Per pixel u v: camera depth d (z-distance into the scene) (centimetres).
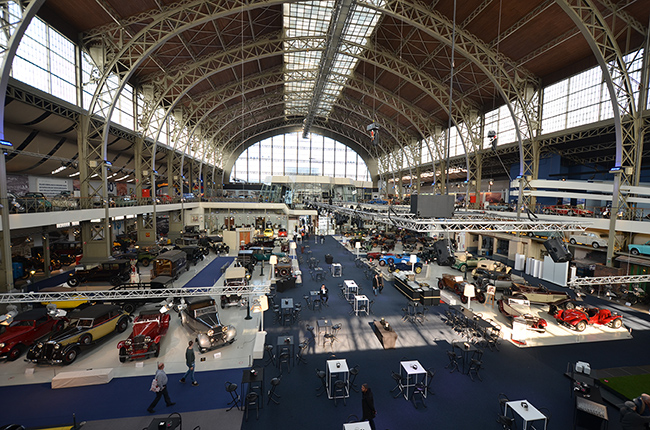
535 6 1928
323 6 2539
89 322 1207
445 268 2611
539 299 1695
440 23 2258
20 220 1424
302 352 1191
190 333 1320
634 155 1861
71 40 1961
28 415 831
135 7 1923
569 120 2445
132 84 2875
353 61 3512
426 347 1239
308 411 861
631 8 1762
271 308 1662
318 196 4272
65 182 3200
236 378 1018
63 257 2478
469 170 3503
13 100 1641
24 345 1161
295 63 3819
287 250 3170
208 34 2545
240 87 3853
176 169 4750
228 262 2786
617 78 1864
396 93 3944
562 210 2416
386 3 2081
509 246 2906
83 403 884
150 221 3859
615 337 1348
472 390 960
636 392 933
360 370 1068
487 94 3222
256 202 4419
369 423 715
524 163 2855
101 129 2141
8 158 2259
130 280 1933
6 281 1337
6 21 1270
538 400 912
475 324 1299
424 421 820
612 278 1541
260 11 2456
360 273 2439
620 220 1875
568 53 2286
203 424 802
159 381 835
